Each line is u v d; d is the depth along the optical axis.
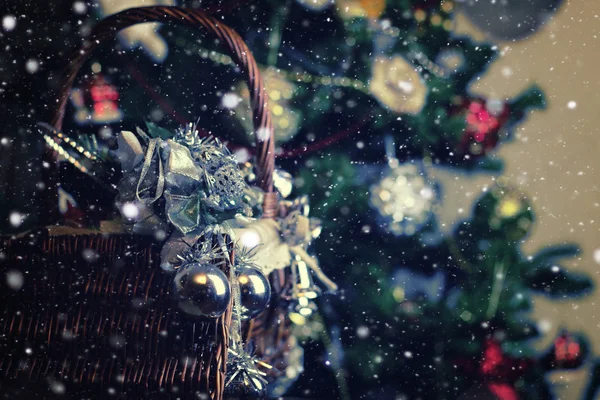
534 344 1.32
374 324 1.18
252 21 1.24
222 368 0.68
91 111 1.09
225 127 1.21
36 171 1.08
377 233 1.20
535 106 1.16
